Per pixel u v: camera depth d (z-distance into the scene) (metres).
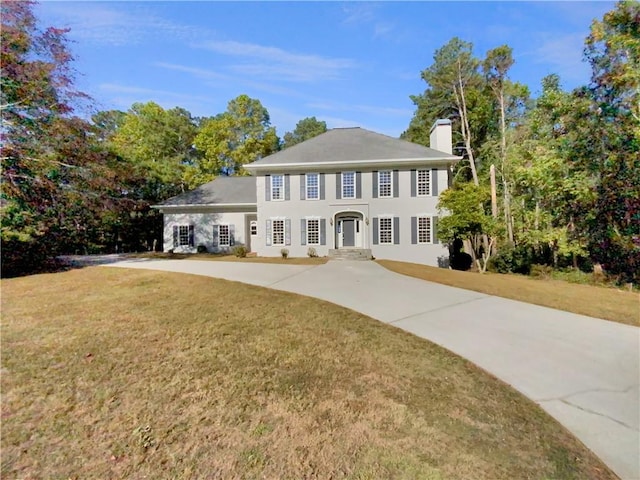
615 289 12.85
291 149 21.20
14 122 12.86
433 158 18.50
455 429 3.38
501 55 24.89
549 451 3.08
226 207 23.17
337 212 19.55
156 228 30.89
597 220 15.62
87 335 5.67
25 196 12.95
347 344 5.57
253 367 4.66
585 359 5.16
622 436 3.31
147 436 3.20
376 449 3.06
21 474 2.75
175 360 4.79
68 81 14.16
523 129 20.42
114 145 22.34
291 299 8.44
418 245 18.88
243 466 2.84
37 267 14.02
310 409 3.69
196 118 39.78
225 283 10.38
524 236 18.30
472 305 8.30
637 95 14.08
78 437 3.18
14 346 5.16
